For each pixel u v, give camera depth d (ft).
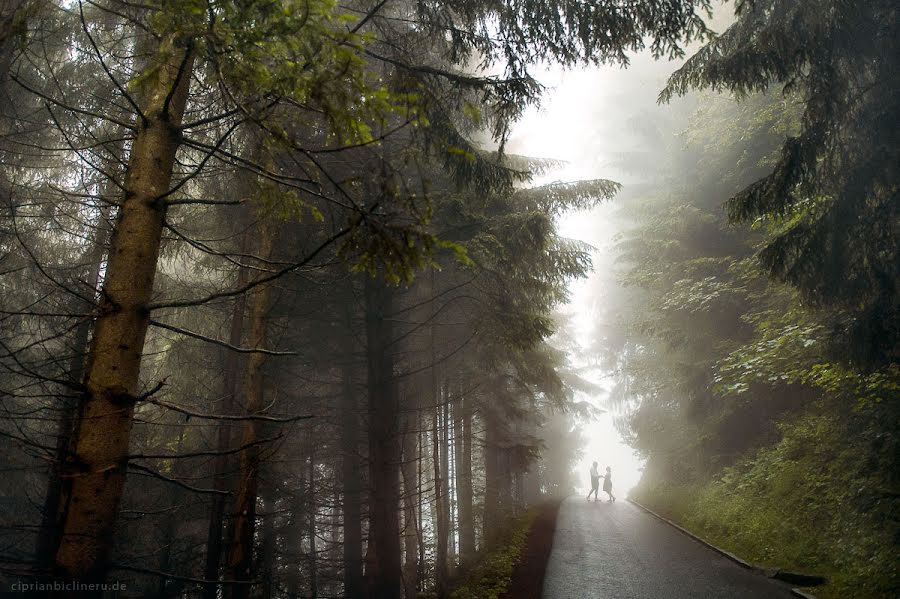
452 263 34.32
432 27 21.53
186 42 10.66
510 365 57.26
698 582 30.04
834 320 28.45
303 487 42.27
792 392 52.54
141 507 33.91
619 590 28.63
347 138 11.27
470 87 20.57
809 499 37.55
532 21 20.51
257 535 38.93
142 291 12.25
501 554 40.50
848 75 25.72
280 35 9.91
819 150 25.85
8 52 17.39
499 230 31.94
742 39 27.68
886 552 26.32
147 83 11.38
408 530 45.80
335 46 10.19
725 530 44.24
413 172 32.17
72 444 11.64
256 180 14.16
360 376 43.19
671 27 20.62
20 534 25.79
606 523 57.93
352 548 38.96
